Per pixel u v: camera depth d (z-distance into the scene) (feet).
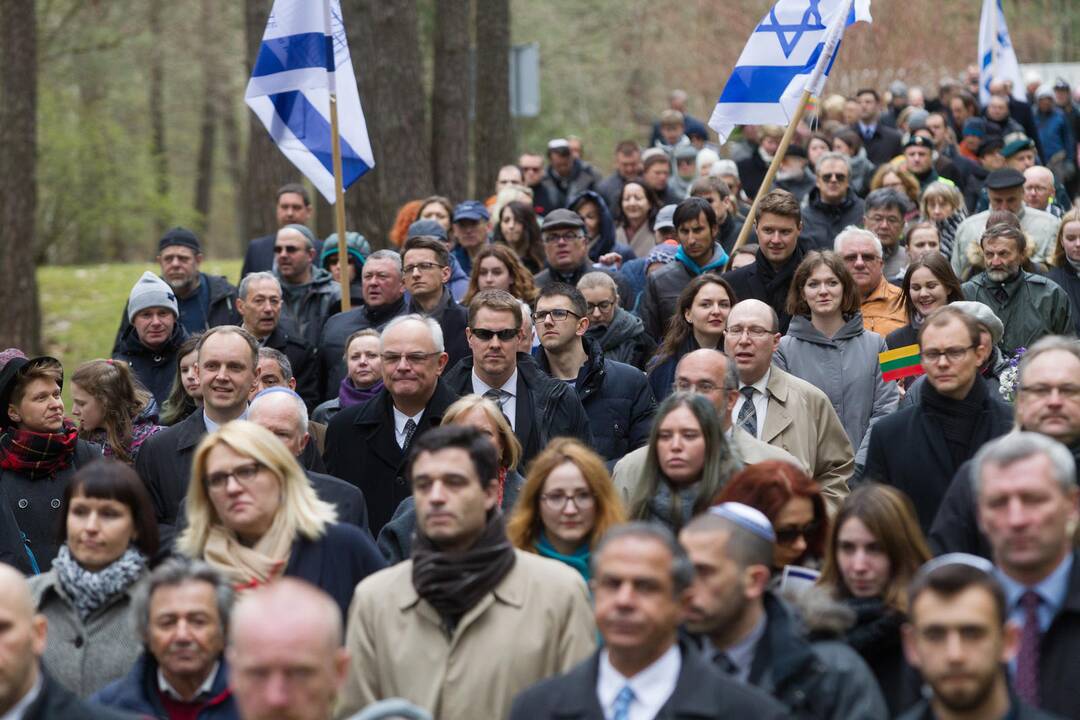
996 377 85.10
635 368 90.27
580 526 61.67
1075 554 50.78
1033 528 49.16
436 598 55.57
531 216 122.83
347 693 56.29
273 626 42.96
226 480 60.29
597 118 367.45
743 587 49.83
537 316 89.30
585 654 55.52
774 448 73.05
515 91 203.10
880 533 53.47
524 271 105.19
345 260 105.81
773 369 80.64
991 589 44.70
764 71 108.06
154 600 53.93
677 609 46.78
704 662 46.88
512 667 55.01
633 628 46.06
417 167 174.19
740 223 129.49
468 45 204.13
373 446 80.33
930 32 294.25
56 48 282.56
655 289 106.52
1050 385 59.98
